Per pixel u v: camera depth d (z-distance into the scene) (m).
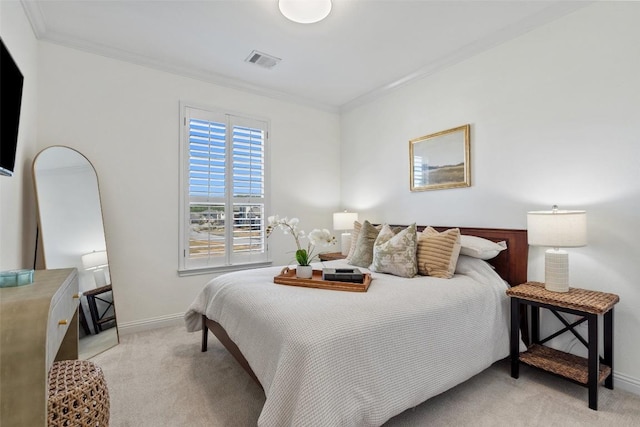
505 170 2.57
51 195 2.40
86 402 1.28
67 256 2.43
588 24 2.11
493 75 2.65
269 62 3.05
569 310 1.82
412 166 3.34
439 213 3.10
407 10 2.26
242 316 1.75
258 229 3.68
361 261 2.85
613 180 2.00
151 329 2.99
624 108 1.96
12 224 1.98
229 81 3.42
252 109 3.65
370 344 1.43
